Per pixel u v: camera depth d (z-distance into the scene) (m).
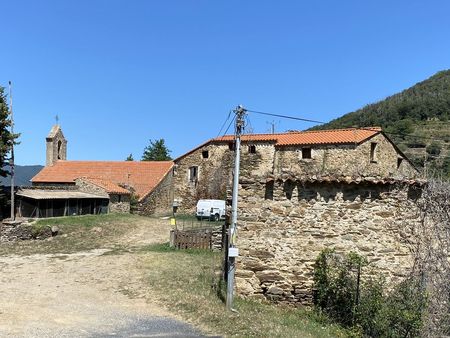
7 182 35.25
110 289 15.55
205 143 42.38
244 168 38.06
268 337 9.96
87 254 23.09
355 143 32.59
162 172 44.62
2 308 12.84
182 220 35.94
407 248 12.52
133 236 28.73
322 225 12.97
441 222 12.46
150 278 16.66
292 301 13.02
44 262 21.14
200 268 18.22
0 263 21.14
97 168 46.91
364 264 12.50
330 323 12.16
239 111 12.73
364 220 12.73
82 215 34.75
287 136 37.47
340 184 12.88
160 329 11.08
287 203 13.24
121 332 10.86
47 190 35.69
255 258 13.34
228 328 10.87
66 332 10.77
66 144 53.28
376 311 11.59
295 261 13.08
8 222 28.45
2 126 32.59
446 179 13.99
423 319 11.35
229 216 15.73
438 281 12.02
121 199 39.00
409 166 37.28
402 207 12.62
